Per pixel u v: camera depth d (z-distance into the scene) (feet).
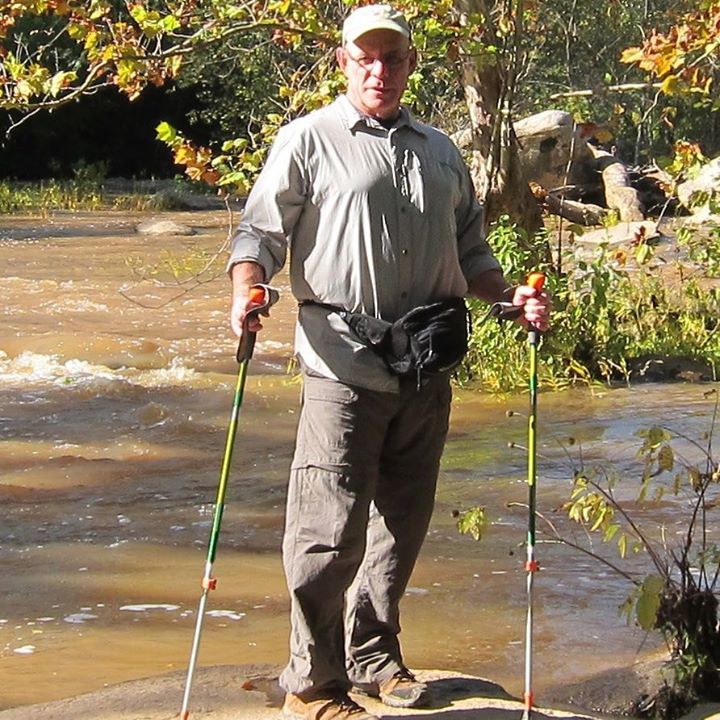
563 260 63.26
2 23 44.19
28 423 42.55
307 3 45.62
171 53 45.55
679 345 51.98
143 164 164.55
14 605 26.21
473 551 29.19
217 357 53.83
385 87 17.78
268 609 25.98
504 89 51.11
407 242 17.88
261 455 38.86
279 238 17.81
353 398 17.71
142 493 34.65
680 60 35.60
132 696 19.70
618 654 23.21
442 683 20.11
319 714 18.07
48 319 62.34
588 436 40.14
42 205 125.80
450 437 40.27
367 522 18.02
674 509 31.81
